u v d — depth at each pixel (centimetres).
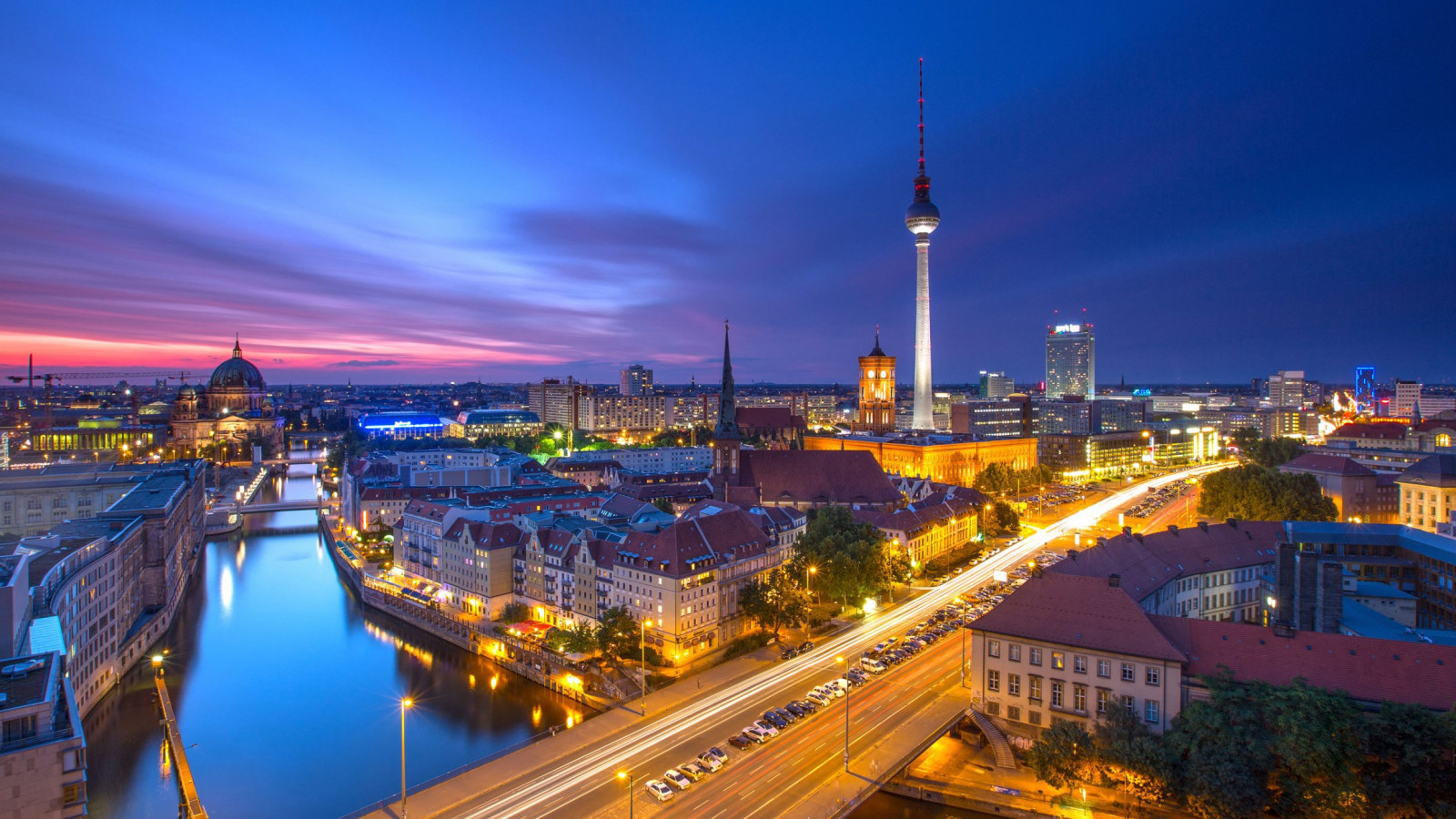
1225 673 8081
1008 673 9681
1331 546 14150
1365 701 7775
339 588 19612
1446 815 6700
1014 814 8188
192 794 9269
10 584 8569
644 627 12975
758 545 15250
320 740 11088
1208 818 7419
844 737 9712
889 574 15362
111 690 13112
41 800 6159
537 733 10962
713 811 8106
